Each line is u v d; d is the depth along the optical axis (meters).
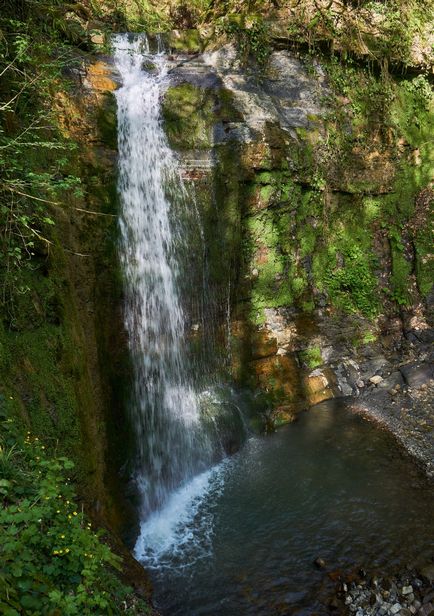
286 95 8.23
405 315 9.12
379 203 9.02
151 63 7.51
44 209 4.75
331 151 8.34
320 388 8.19
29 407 3.99
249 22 7.89
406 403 7.84
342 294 8.95
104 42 7.05
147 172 6.64
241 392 7.68
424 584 4.73
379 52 8.62
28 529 2.93
